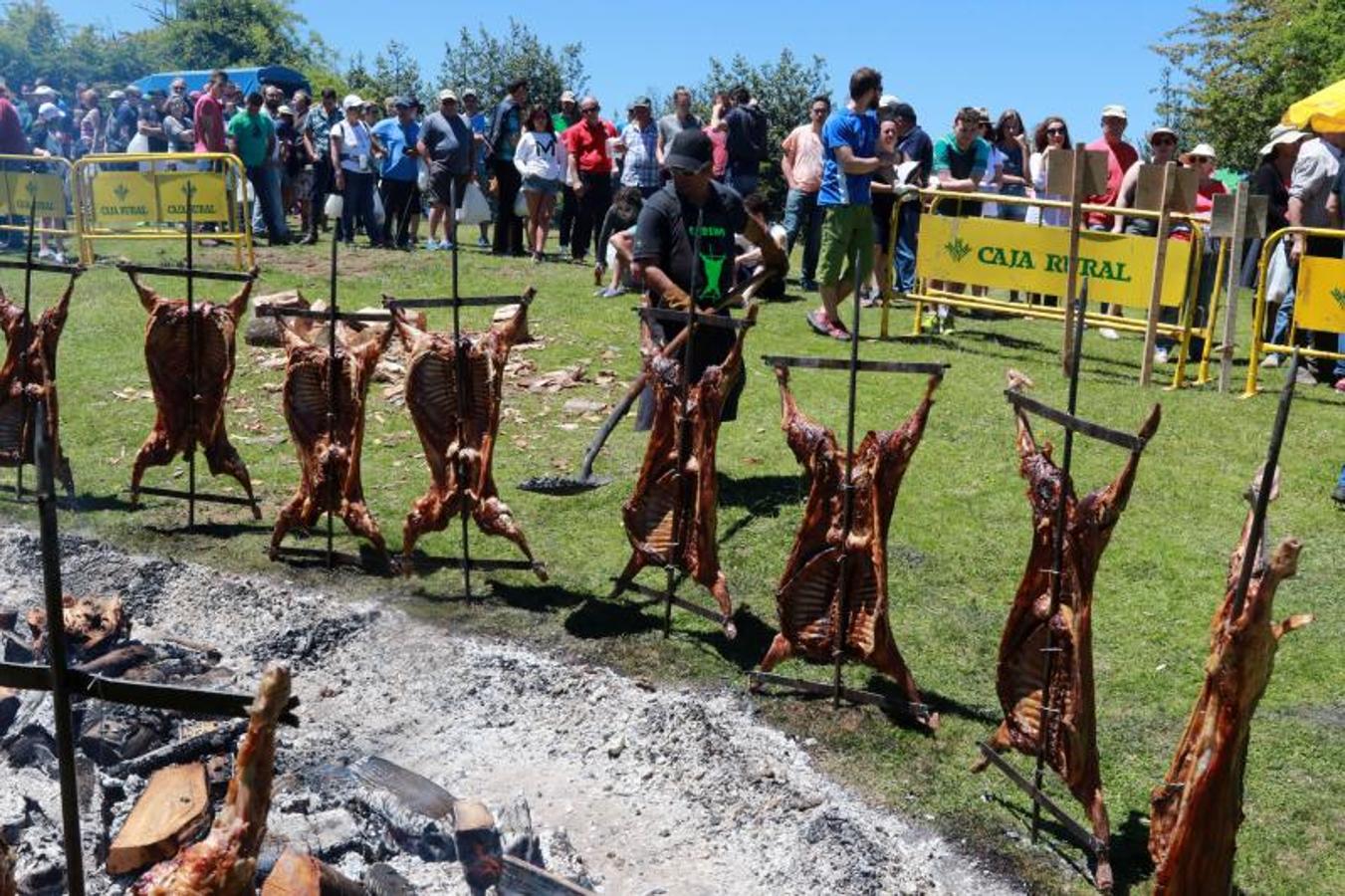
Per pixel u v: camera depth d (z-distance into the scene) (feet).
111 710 16.89
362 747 17.57
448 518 20.48
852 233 36.45
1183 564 21.65
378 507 24.84
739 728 16.78
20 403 23.48
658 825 15.67
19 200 46.62
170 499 25.18
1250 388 32.01
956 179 42.98
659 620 20.08
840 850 14.28
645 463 19.35
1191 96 101.96
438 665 19.19
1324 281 30.96
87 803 15.20
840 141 35.29
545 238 49.96
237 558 22.36
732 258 21.95
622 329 38.19
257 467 27.17
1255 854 13.91
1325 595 20.48
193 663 18.81
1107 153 33.32
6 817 14.58
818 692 17.43
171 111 58.08
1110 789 15.20
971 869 13.79
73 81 188.85
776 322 39.37
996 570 21.56
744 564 22.03
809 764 15.90
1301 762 15.66
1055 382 33.09
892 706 16.87
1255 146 96.99
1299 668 18.20
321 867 13.08
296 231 58.13
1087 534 13.28
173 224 50.98
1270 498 12.01
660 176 45.06
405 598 20.89
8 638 18.24
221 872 8.19
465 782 16.71
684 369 18.74
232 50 183.52
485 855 14.10
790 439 17.01
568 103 54.34
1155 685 17.78
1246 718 11.12
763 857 14.80
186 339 22.68
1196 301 33.27
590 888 14.39
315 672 19.67
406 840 14.76
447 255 50.42
